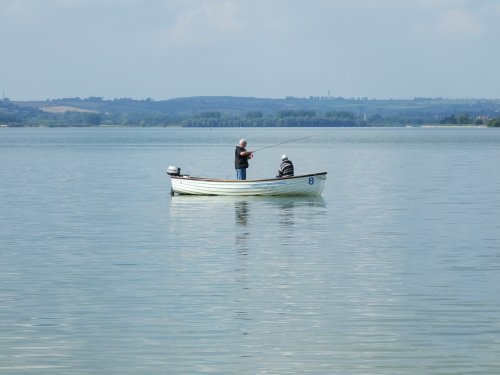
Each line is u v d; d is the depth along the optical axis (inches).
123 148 7062.0
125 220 1892.2
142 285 1197.1
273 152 6087.6
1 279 1239.5
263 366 856.9
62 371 846.5
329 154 5659.5
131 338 947.3
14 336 956.6
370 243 1544.0
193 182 2427.4
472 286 1180.5
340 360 871.7
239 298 1120.2
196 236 1641.2
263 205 2191.2
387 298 1115.9
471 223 1818.4
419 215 1964.8
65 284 1205.7
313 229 1732.3
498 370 839.7
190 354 893.8
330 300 1107.9
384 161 4598.9
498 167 3917.3
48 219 1918.1
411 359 872.3
